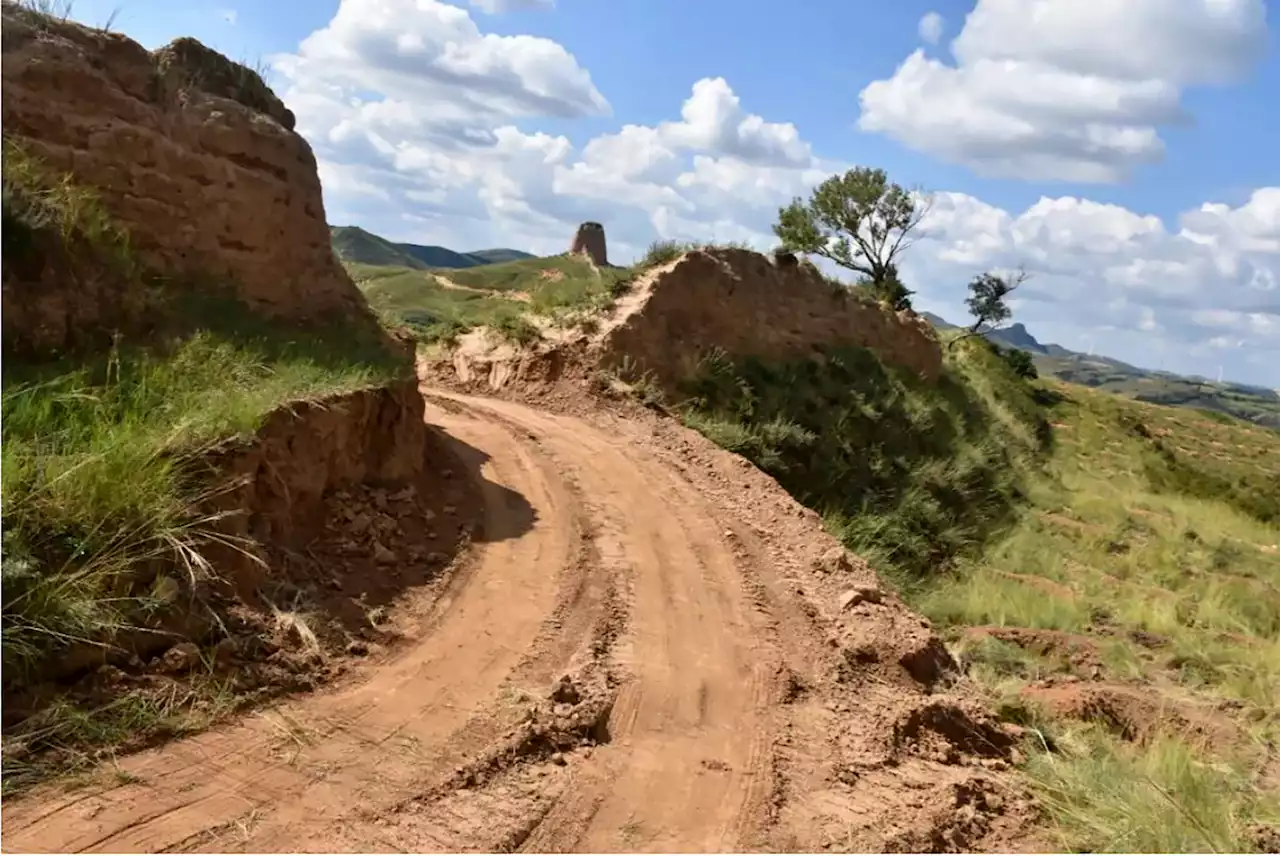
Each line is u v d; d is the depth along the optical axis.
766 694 6.64
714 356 17.78
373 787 4.50
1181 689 9.57
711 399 17.02
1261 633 13.21
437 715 5.34
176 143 8.90
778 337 19.95
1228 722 8.44
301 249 10.41
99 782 4.03
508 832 4.34
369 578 6.82
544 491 10.33
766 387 18.36
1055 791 6.12
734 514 10.88
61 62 7.87
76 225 7.02
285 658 5.36
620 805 4.83
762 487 12.15
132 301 7.28
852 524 15.09
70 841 3.63
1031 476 24.00
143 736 4.40
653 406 15.43
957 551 16.80
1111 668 9.98
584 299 17.69
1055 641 10.49
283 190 10.13
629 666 6.60
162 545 5.12
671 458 12.91
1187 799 5.95
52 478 4.79
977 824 5.46
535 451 11.95
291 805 4.21
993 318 43.34
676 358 17.14
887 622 8.35
